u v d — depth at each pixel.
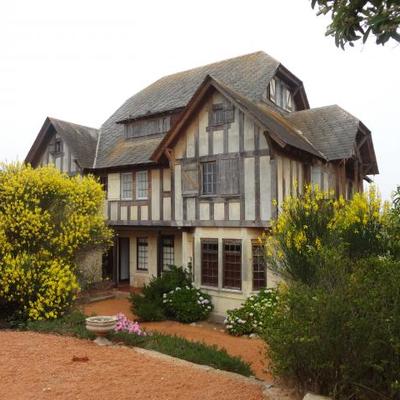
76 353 6.51
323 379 4.82
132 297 13.65
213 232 13.72
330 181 14.62
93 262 14.78
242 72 17.69
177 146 14.60
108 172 18.22
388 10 3.38
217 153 13.57
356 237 7.85
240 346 9.84
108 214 18.05
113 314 13.49
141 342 7.52
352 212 8.24
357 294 4.70
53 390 4.96
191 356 6.71
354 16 3.73
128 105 21.31
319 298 4.78
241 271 13.03
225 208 13.34
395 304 4.40
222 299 13.42
